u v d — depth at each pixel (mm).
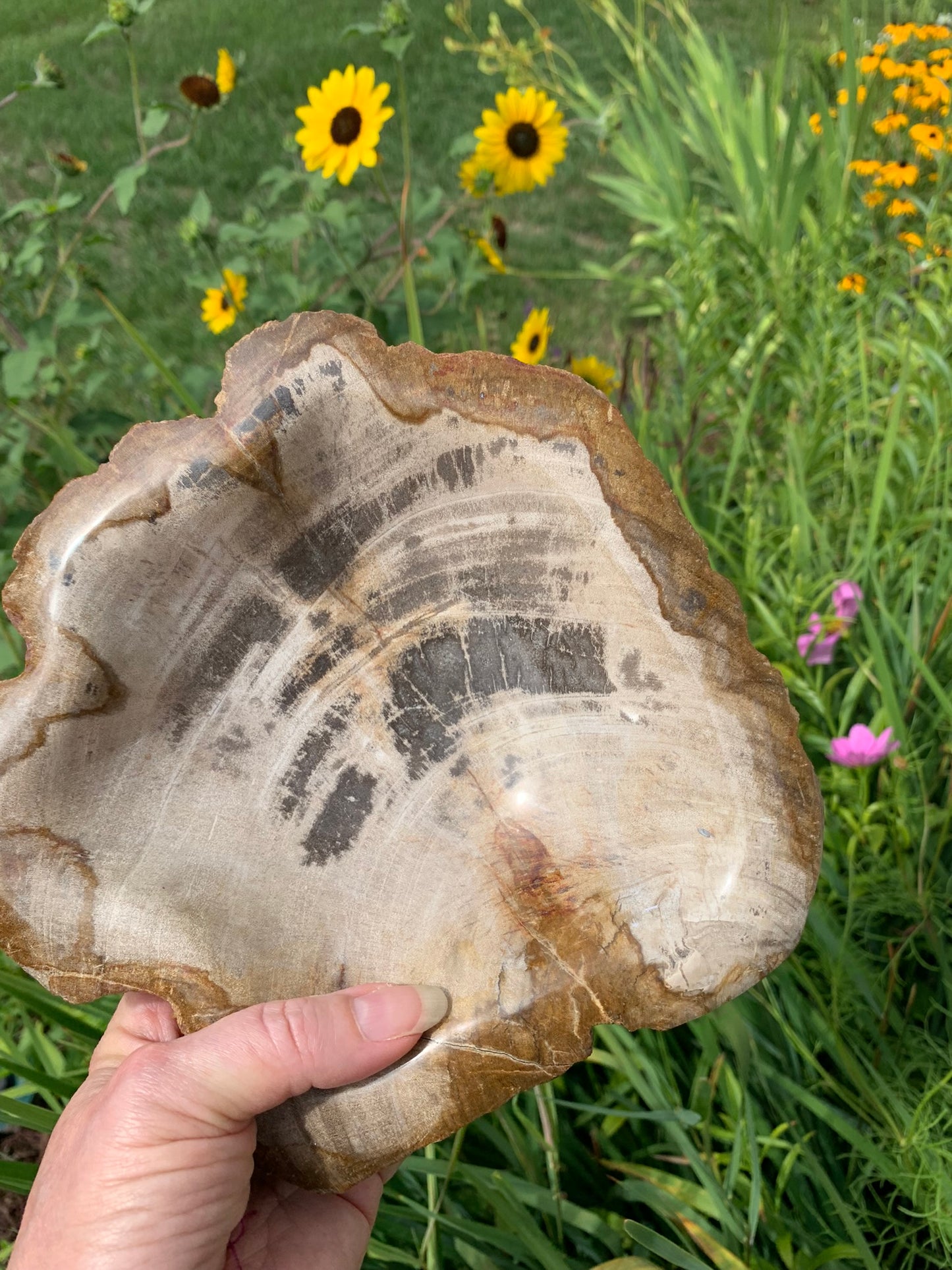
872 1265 302
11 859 224
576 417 233
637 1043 357
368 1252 329
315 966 245
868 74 928
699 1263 286
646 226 1133
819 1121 360
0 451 561
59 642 222
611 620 241
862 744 363
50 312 567
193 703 237
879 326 713
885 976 380
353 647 242
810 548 538
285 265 747
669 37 1360
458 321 622
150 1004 281
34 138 1288
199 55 1494
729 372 703
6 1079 424
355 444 231
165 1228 241
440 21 1579
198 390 580
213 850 239
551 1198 327
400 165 1197
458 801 248
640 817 242
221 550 231
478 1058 237
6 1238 407
